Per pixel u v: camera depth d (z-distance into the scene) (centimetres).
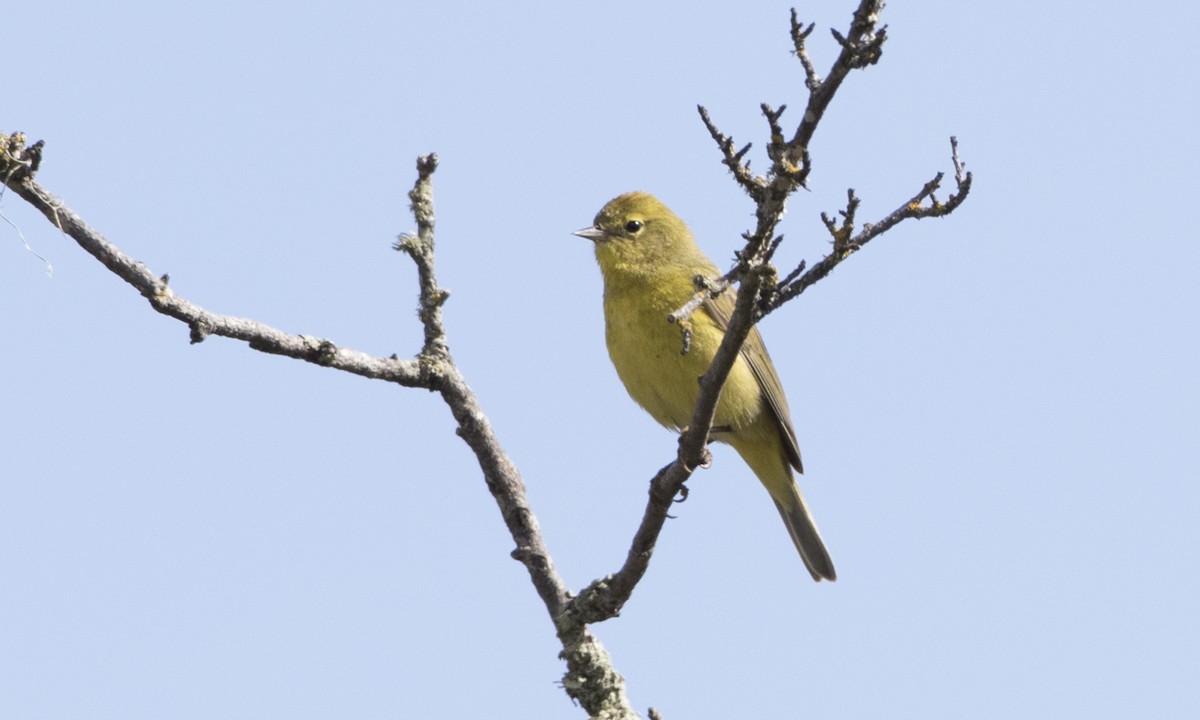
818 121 772
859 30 748
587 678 1067
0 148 875
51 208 902
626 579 1051
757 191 791
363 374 1048
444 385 1088
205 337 945
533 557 1091
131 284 920
